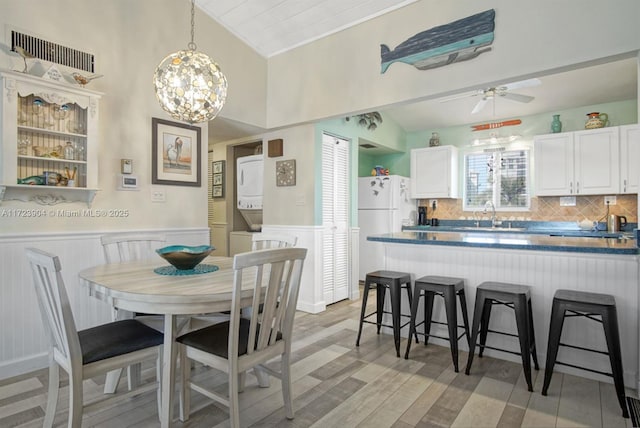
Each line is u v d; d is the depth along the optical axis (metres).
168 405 1.75
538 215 5.09
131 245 2.84
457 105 5.14
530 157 5.16
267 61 4.30
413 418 1.96
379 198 5.59
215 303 1.66
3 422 1.90
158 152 3.22
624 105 4.54
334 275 4.45
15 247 2.45
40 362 2.56
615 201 4.53
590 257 2.45
